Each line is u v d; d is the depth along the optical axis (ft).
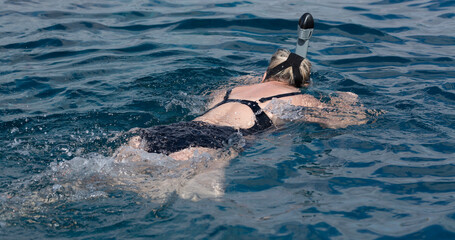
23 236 7.18
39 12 24.36
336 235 7.08
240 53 18.56
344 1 27.86
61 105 13.14
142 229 7.32
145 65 16.89
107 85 14.73
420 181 8.80
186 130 10.21
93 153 10.11
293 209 7.82
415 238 6.97
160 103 13.24
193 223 7.42
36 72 16.06
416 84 14.89
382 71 16.44
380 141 10.63
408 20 23.41
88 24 22.49
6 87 14.57
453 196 8.22
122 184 8.64
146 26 22.38
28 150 10.21
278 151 10.06
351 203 8.02
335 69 16.75
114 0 27.71
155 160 9.32
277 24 22.53
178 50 18.83
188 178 8.84
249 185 8.63
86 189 8.47
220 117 11.14
